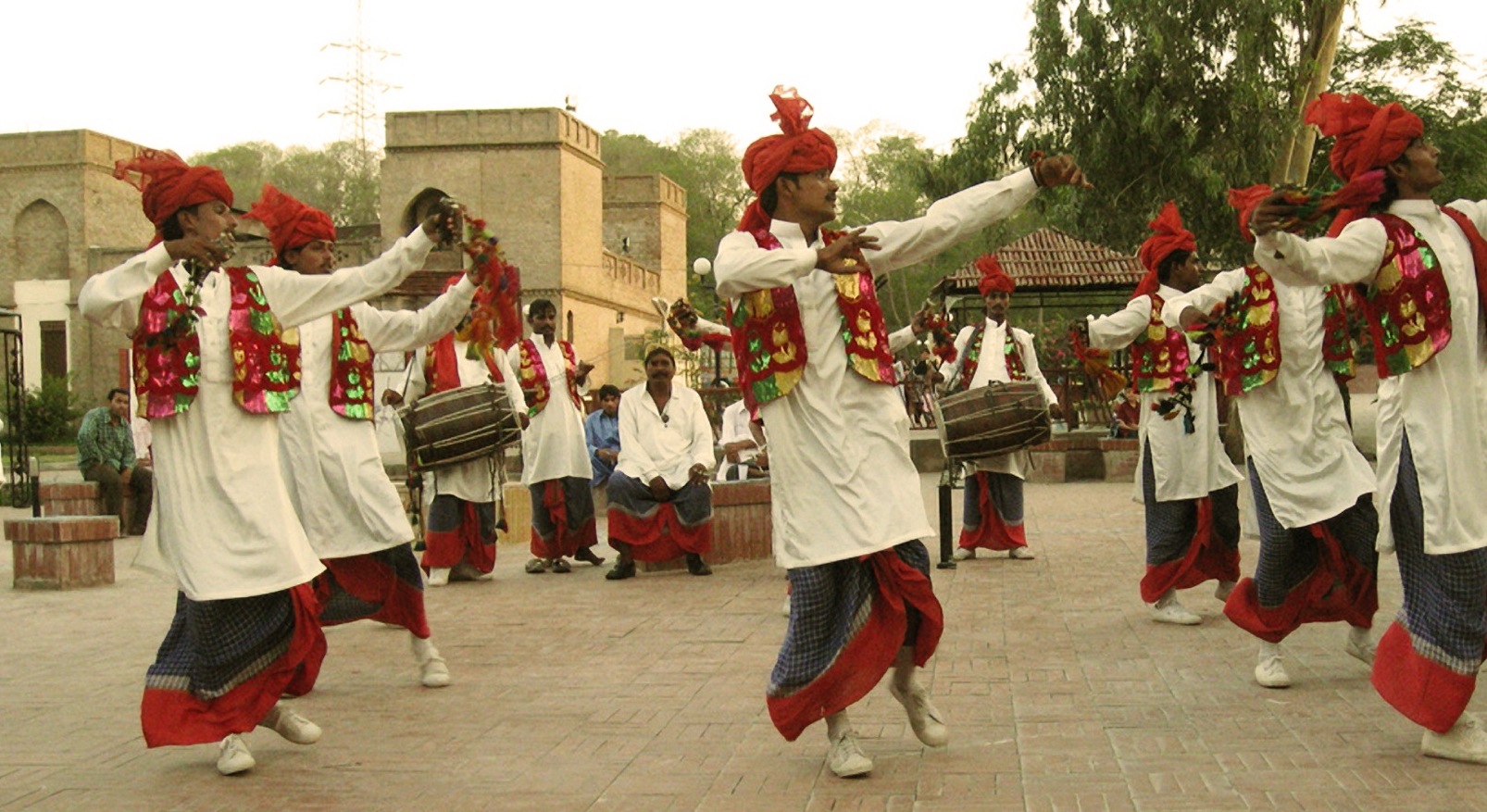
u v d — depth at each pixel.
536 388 10.52
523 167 43.19
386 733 5.48
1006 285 11.03
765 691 5.99
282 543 4.89
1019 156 24.69
